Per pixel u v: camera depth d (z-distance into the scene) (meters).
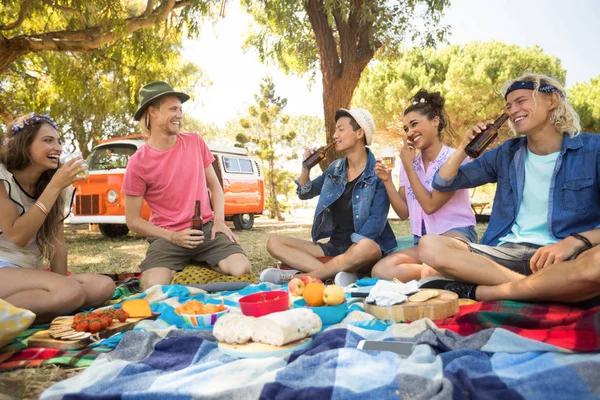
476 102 16.03
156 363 1.83
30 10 8.59
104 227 10.05
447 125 3.57
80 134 17.94
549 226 2.61
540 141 2.68
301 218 22.27
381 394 1.44
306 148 4.22
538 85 2.60
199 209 3.51
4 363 1.93
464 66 16.44
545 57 17.00
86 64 9.87
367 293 2.70
